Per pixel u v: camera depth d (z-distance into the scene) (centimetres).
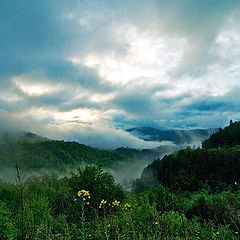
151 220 442
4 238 391
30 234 381
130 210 506
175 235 427
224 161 7681
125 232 379
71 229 449
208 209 651
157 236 382
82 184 943
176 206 621
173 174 8738
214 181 6631
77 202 547
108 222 402
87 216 522
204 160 8644
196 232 436
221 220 536
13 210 557
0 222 412
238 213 488
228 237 404
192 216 651
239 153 8044
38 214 507
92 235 409
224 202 652
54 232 454
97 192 918
